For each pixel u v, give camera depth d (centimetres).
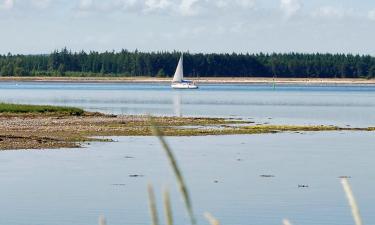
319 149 14038
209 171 10838
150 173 10594
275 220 7338
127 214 7700
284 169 11144
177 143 14875
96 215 7612
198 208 8006
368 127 19825
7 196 8594
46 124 18800
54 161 11744
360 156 12925
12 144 13875
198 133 17100
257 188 9319
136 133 16838
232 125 19912
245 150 13700
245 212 7731
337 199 8538
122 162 11725
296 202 8331
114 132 16950
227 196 8731
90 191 9025
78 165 11325
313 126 19775
